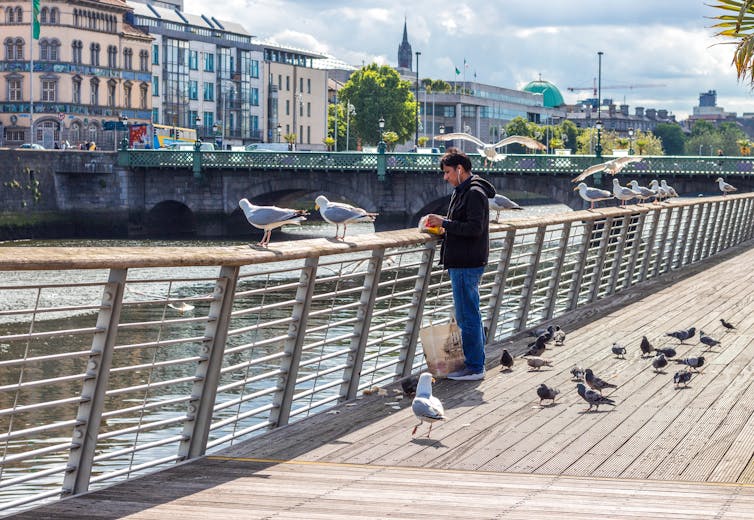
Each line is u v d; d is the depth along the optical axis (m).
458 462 7.93
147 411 18.73
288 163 85.62
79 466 7.10
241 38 145.62
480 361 11.21
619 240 19.09
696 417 9.38
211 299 7.96
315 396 17.53
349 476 7.48
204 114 137.25
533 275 14.55
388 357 20.20
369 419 9.44
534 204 168.38
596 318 16.06
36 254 6.25
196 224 89.94
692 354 12.86
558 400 10.18
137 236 90.75
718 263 26.19
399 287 40.66
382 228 83.88
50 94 111.38
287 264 53.75
